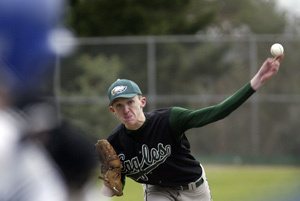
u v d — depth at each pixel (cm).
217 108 1603
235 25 9575
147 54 5725
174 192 1772
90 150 374
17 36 356
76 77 5669
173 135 1680
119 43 5725
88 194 373
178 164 1725
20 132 361
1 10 354
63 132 369
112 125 5606
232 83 5675
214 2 8888
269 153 5591
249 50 5669
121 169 1703
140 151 1691
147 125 1678
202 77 5694
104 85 5669
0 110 360
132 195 3722
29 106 363
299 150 5559
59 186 366
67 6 464
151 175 1736
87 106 5644
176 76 5700
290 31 7719
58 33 370
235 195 3719
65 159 368
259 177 4612
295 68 5591
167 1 7506
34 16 357
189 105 5678
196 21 7606
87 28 7312
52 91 367
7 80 357
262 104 5616
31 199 360
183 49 5716
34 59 359
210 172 4978
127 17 7344
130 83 1691
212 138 5638
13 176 359
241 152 5612
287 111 5597
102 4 7312
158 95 5703
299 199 3556
